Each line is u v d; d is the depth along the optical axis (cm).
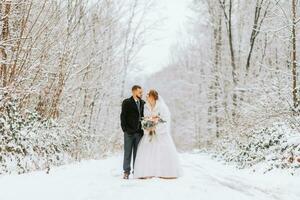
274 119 1708
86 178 942
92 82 2136
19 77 1279
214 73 3127
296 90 1645
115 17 2527
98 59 2275
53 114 1580
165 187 802
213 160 2053
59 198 684
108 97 2703
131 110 985
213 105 3153
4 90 1214
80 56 2059
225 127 2445
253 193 817
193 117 4419
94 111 2369
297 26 1786
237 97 2641
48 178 922
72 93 1933
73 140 1666
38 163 1216
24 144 1198
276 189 891
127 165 967
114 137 2641
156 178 942
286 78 1770
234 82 2642
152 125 962
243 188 877
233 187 882
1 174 1018
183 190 773
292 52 1780
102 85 2397
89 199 677
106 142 2358
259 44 2678
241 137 1861
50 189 767
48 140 1356
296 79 1741
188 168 1338
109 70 2639
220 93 3027
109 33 2583
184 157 2244
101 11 2261
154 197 698
